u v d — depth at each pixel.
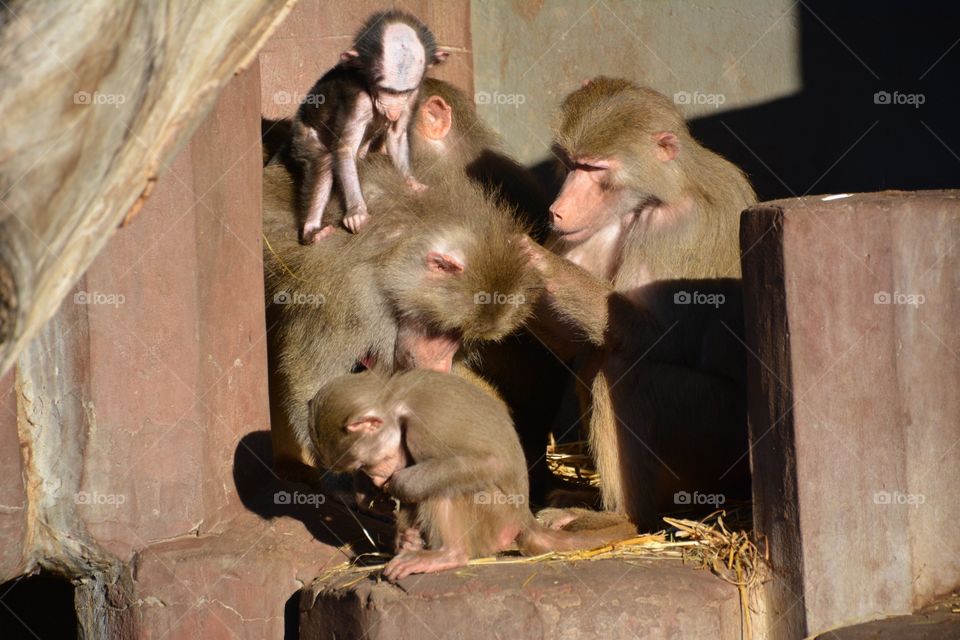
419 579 6.77
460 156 9.69
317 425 7.23
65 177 4.28
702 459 8.23
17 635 9.71
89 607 7.55
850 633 6.52
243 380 8.19
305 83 10.62
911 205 6.58
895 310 6.59
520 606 6.56
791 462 6.62
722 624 6.71
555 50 12.08
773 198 11.56
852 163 11.34
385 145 8.95
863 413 6.61
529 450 9.48
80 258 4.53
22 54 4.09
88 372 7.18
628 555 7.25
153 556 7.33
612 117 8.51
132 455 7.37
